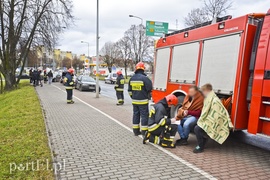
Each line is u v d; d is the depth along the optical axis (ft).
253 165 15.19
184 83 22.88
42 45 81.00
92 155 16.21
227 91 17.58
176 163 15.05
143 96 20.53
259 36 15.66
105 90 82.58
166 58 26.30
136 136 21.17
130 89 21.17
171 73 25.20
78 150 17.17
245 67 16.60
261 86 14.90
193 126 18.71
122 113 33.24
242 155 17.06
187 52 22.77
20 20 76.59
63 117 29.37
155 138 18.76
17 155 15.34
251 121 15.46
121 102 42.22
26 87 76.74
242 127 16.87
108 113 33.01
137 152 16.97
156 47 28.53
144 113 20.63
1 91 77.15
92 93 67.51
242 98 16.72
